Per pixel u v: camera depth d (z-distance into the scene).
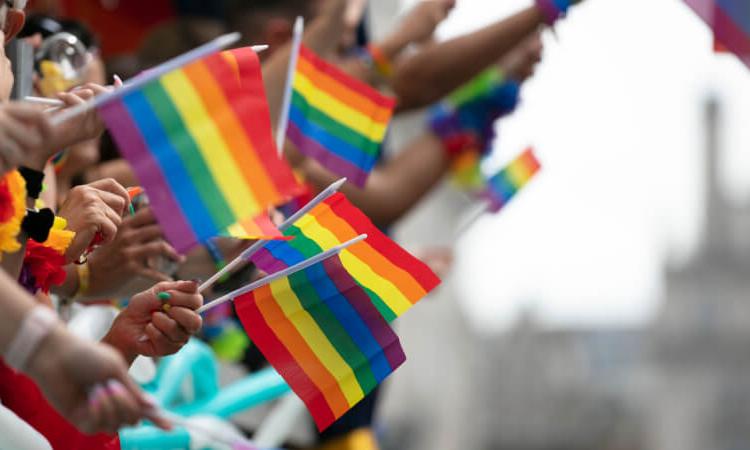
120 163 5.25
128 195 3.98
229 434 5.04
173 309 3.64
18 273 3.49
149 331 3.63
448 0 6.42
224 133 3.26
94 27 7.43
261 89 3.33
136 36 7.50
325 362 3.77
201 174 3.22
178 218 3.19
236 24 6.20
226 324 5.94
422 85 6.25
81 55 4.79
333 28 5.81
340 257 3.80
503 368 54.12
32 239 3.60
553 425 53.09
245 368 6.13
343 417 6.32
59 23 4.88
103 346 2.86
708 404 55.78
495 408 53.91
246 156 3.27
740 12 4.93
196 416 5.16
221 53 3.31
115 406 2.81
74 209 3.84
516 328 54.72
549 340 55.72
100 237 3.89
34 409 3.67
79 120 3.24
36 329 2.82
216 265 5.21
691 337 57.78
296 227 3.80
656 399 56.62
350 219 3.84
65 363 2.81
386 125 4.57
